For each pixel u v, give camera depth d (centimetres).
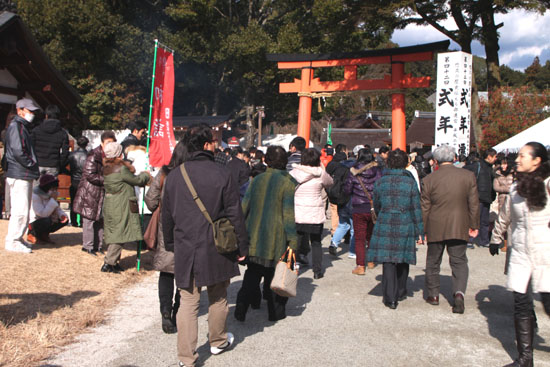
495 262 837
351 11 1914
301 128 1800
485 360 395
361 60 1659
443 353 409
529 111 2095
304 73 1772
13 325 423
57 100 1179
